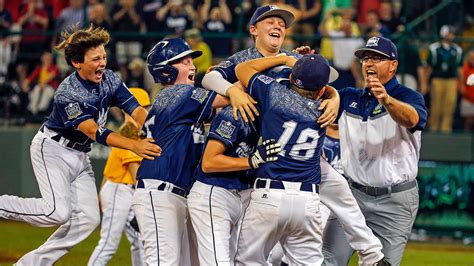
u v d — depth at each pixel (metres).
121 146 23.80
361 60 25.20
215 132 22.59
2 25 59.59
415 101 24.11
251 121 22.81
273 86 22.42
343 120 25.23
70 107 24.80
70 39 24.81
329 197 24.41
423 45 51.75
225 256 22.61
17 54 56.56
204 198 22.80
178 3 56.53
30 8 59.50
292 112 22.12
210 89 23.55
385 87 24.70
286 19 24.45
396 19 53.62
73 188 26.34
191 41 52.19
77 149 26.31
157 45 24.22
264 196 22.20
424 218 48.94
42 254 26.00
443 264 38.84
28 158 54.78
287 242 23.12
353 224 24.31
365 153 24.86
